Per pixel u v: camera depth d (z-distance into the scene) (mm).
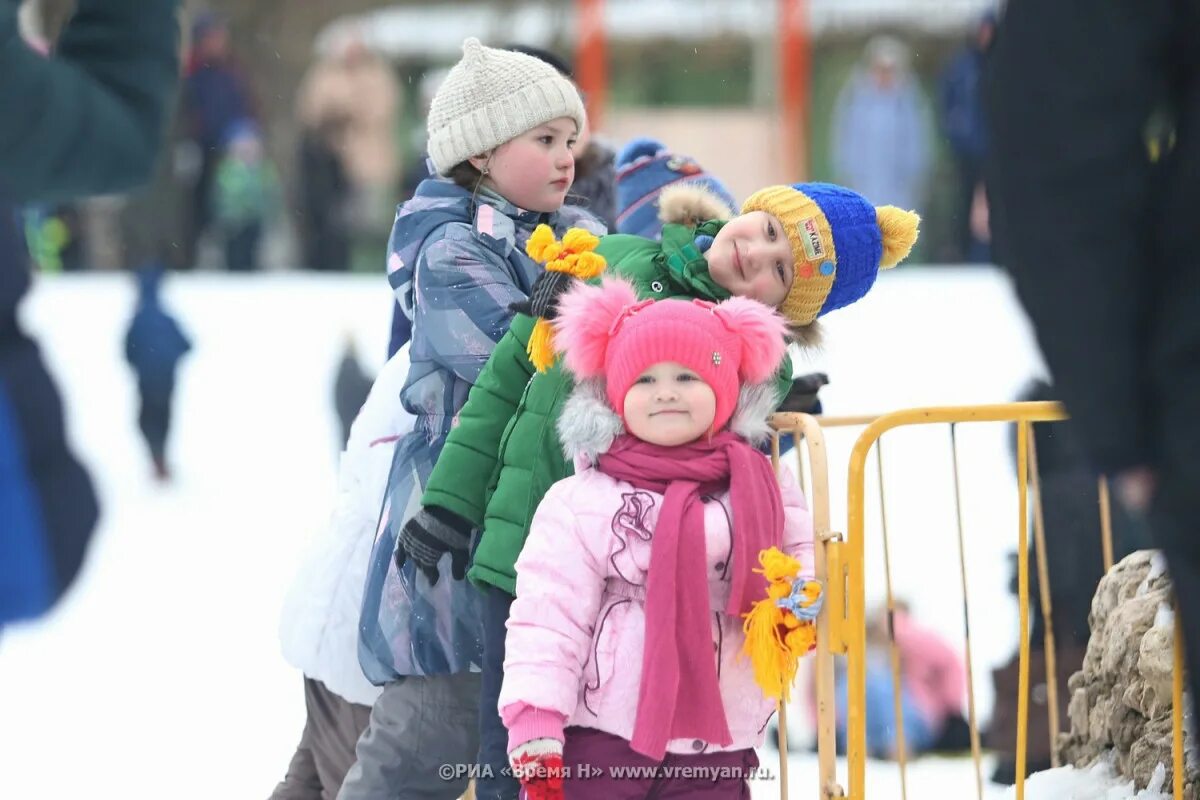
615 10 90750
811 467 11234
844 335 47031
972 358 44219
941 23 87562
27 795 20172
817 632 11117
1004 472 32312
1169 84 8109
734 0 89125
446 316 12469
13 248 7113
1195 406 7719
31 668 26422
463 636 12297
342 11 91438
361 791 12523
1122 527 18500
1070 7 7836
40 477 7035
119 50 7926
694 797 10602
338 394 42094
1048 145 7891
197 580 32344
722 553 10570
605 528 10570
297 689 25016
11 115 7297
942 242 69125
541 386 11492
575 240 11469
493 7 92625
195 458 42594
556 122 13188
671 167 16375
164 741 22344
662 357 10625
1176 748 11219
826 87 88250
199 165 67688
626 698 10422
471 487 11617
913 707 23234
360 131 71750
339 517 13656
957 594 25609
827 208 12273
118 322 54344
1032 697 18703
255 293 60000
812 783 19547
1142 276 7922
